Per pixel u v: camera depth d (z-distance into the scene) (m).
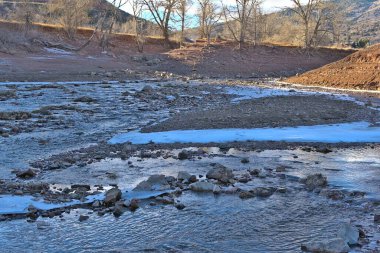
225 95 29.09
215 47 61.19
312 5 70.88
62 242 6.77
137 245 6.71
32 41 51.72
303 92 33.12
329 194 9.12
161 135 15.02
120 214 7.97
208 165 11.43
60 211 8.02
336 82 40.59
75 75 38.84
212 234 7.15
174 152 12.88
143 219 7.75
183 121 17.70
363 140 14.98
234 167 11.33
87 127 16.80
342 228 7.01
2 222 7.50
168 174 10.50
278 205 8.54
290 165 11.66
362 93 33.50
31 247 6.58
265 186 9.66
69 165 11.20
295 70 59.38
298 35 76.94
